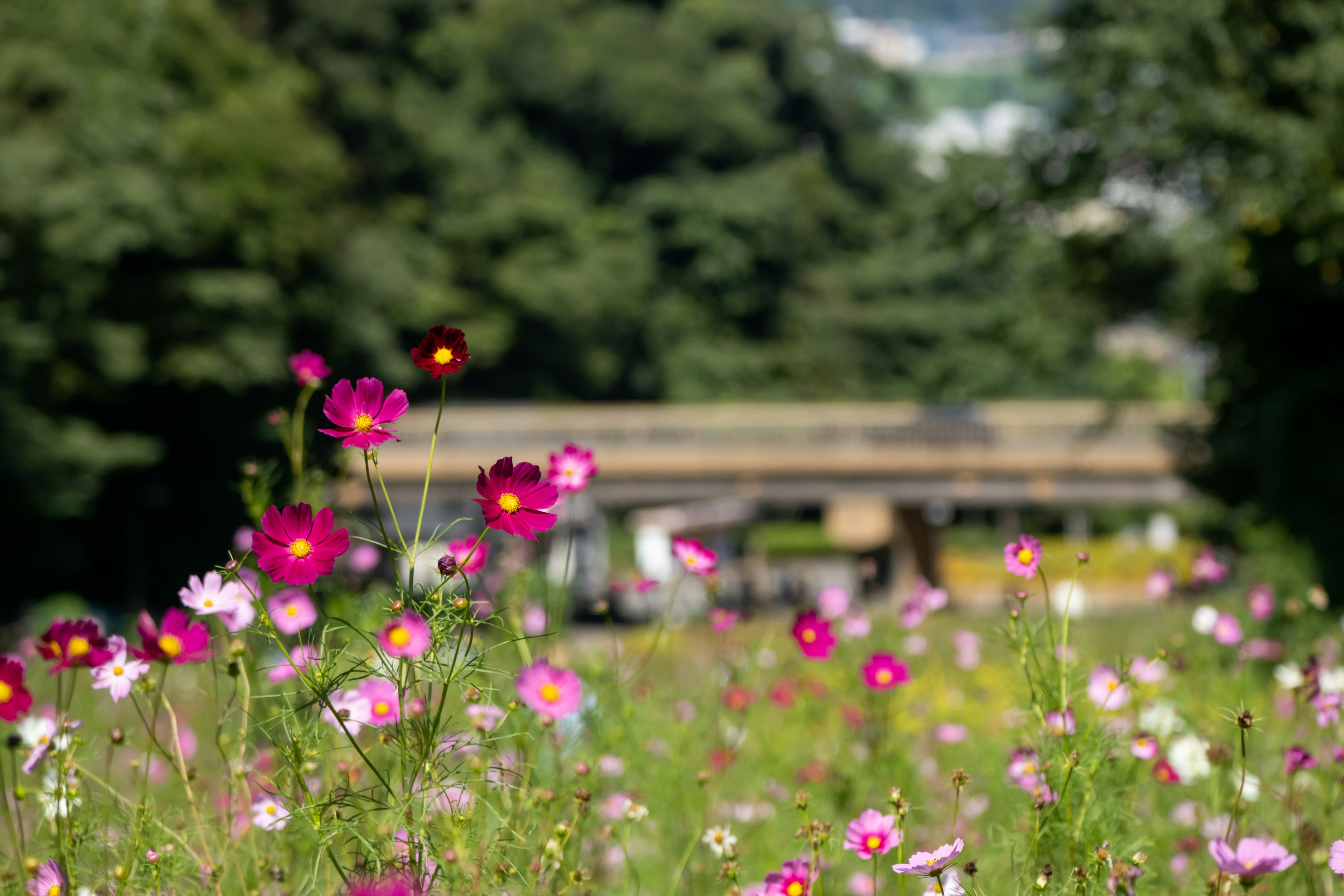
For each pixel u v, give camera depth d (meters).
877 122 87.62
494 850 1.95
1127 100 18.70
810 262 74.38
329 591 2.66
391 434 1.79
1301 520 11.54
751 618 3.33
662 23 80.31
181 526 37.03
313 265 40.84
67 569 32.25
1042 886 2.01
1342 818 2.71
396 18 63.59
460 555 2.19
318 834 1.86
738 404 66.19
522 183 65.50
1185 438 21.38
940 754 4.43
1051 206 21.48
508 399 60.25
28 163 28.69
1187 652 3.61
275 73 47.03
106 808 2.21
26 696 2.13
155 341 34.25
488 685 2.21
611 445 35.41
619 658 3.12
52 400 30.98
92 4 32.22
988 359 22.78
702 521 37.88
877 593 5.34
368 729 2.52
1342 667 4.22
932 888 2.04
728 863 2.47
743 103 74.81
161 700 2.30
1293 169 15.92
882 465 35.50
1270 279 17.34
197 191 34.09
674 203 68.88
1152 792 3.08
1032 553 2.40
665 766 3.20
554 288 60.03
